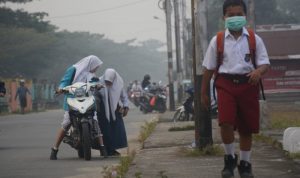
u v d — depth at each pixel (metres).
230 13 12.29
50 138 29.41
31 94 80.88
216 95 12.70
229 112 12.14
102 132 21.27
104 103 21.28
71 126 20.58
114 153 21.50
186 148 19.62
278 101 52.16
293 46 52.72
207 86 12.56
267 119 26.31
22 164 19.25
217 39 12.38
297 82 52.41
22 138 29.62
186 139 23.75
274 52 53.00
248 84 12.21
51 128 36.97
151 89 55.53
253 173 14.28
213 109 30.53
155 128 31.38
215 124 30.17
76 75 20.97
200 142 18.77
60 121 44.94
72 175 16.64
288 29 54.12
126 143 21.59
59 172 17.27
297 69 52.34
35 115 59.69
